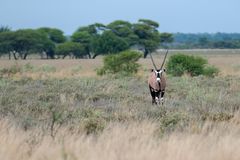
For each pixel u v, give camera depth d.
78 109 64.56
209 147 39.78
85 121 50.78
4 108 66.44
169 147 38.41
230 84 106.62
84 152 37.16
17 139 41.34
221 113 59.16
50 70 180.50
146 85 106.19
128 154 36.31
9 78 134.62
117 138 42.06
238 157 36.69
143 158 35.59
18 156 36.81
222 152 37.22
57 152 36.78
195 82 111.44
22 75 150.38
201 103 70.88
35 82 114.56
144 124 48.81
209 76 145.12
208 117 56.78
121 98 79.31
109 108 67.00
